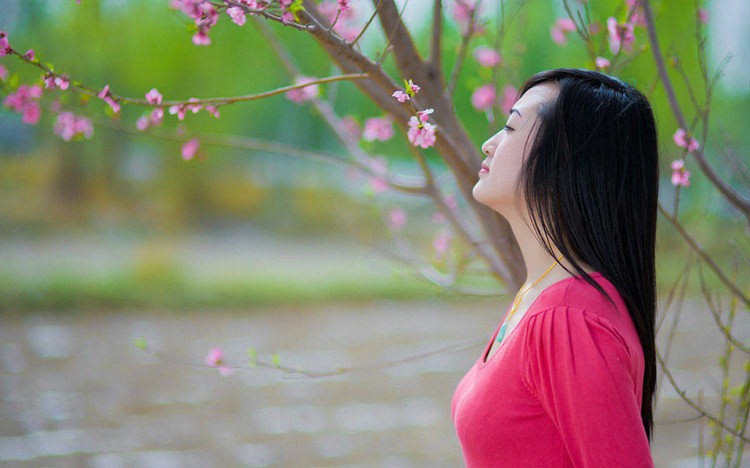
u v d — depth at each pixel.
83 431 4.33
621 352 0.97
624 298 1.08
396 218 2.62
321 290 9.25
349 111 10.54
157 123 1.67
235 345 6.64
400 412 4.92
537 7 3.96
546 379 1.00
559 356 0.98
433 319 8.19
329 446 4.27
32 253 10.72
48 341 6.48
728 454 1.45
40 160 14.82
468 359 6.36
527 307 1.16
